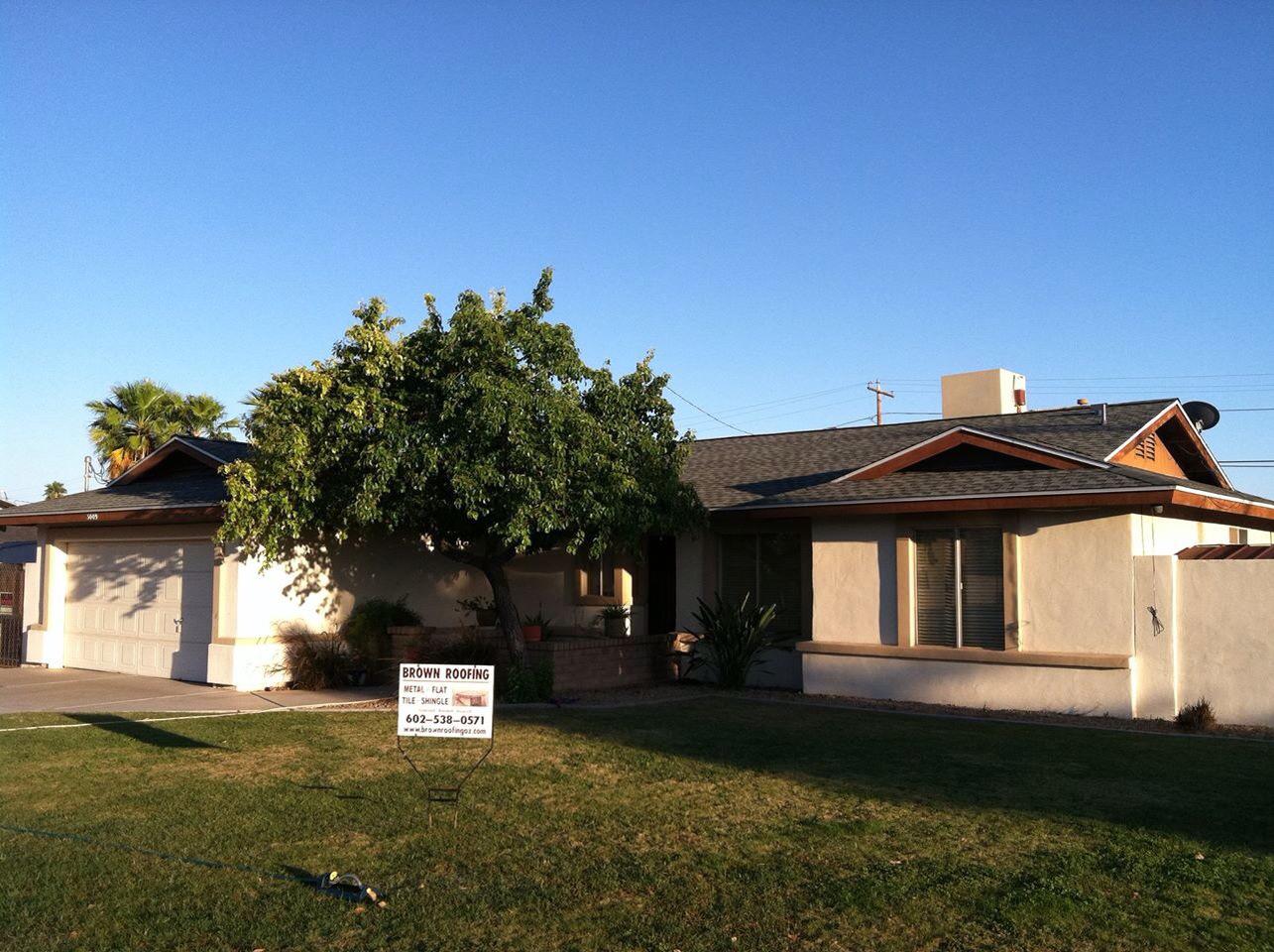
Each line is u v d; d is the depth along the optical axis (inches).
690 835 300.2
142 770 384.8
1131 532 523.5
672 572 785.6
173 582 691.4
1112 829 303.9
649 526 581.9
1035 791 352.8
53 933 226.1
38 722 494.6
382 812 322.3
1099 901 243.4
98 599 750.5
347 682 636.1
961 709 553.3
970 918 234.2
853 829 304.8
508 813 322.7
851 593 609.0
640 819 316.5
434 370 542.9
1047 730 481.4
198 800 336.8
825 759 408.2
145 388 1189.7
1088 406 735.1
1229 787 358.9
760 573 682.8
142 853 281.0
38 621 783.1
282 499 536.4
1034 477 550.9
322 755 413.1
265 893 250.1
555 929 228.7
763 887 255.3
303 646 631.8
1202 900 244.7
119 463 1157.7
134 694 601.6
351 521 593.0
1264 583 491.2
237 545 626.8
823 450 789.9
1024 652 545.3
